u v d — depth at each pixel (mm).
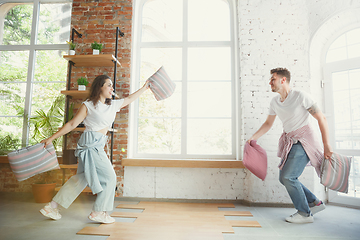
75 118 2078
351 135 2871
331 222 2164
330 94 3049
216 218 2260
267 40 3051
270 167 2861
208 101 3352
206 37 3465
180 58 3451
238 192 2955
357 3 2754
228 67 3385
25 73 3607
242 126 3047
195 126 3320
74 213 2381
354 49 2934
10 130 3521
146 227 1978
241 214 2410
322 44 3131
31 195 3227
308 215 2164
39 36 3678
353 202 2729
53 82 3551
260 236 1804
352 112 2881
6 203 2795
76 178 2109
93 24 3342
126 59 3258
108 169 2086
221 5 3506
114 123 3164
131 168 3078
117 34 3123
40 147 2033
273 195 2816
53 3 3715
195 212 2475
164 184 3021
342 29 3004
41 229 1898
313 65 3068
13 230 1868
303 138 2209
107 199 2074
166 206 2729
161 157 3273
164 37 3506
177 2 3555
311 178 2789
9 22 3744
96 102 2109
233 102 3299
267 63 3029
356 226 2053
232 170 2986
